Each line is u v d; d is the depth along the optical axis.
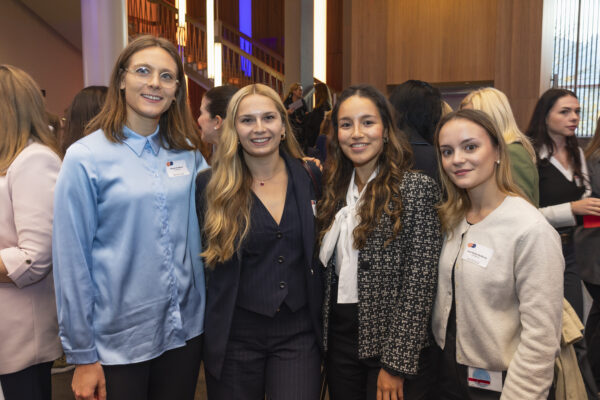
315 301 1.67
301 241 1.66
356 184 1.74
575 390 1.53
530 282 1.33
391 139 1.64
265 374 1.70
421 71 7.67
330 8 11.23
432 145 2.07
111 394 1.49
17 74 1.61
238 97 1.64
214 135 2.57
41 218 1.52
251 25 12.00
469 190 1.49
